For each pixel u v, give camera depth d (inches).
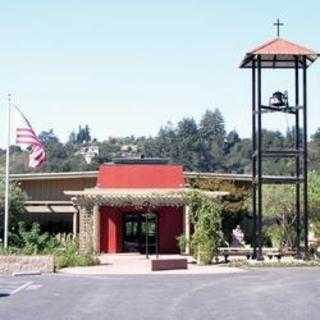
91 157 5428.2
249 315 617.3
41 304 701.3
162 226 1608.0
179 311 645.3
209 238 1269.7
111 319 596.1
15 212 1820.9
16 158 4074.8
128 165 1640.0
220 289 845.2
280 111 1304.1
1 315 621.9
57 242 1341.0
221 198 1651.1
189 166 5994.1
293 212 1595.7
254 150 1333.7
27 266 1097.4
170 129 6510.8
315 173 1813.5
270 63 1360.7
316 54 1286.9
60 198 2010.3
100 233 1590.8
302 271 1117.1
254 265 1203.9
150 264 1254.9
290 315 618.2
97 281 954.7
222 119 6496.1
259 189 1259.8
